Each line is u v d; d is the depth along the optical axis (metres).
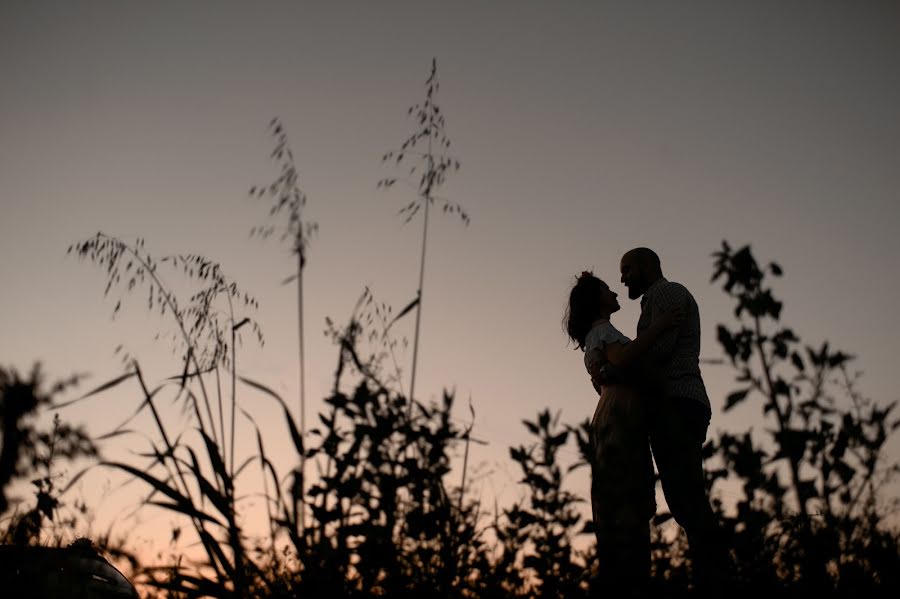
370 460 2.74
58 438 3.40
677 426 3.45
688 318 3.98
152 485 2.61
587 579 2.74
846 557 2.53
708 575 2.51
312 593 2.60
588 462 2.88
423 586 2.74
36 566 3.00
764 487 2.34
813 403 2.53
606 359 3.95
